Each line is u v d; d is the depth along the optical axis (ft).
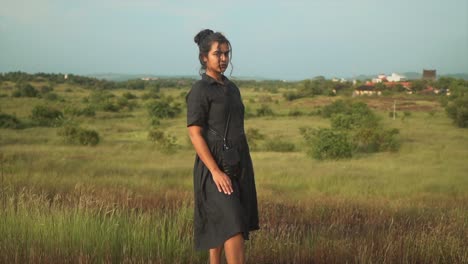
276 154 97.86
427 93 492.95
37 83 550.77
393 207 26.53
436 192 43.37
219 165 9.23
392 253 13.44
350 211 23.79
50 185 29.25
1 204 16.52
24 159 58.18
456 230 16.89
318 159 87.15
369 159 87.71
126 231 14.01
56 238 13.12
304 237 15.47
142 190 31.73
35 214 14.51
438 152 98.73
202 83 9.26
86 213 14.44
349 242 14.87
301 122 228.02
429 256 13.48
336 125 147.95
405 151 106.22
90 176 41.37
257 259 13.08
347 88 536.83
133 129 187.93
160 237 13.82
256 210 9.70
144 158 77.51
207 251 13.01
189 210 18.02
